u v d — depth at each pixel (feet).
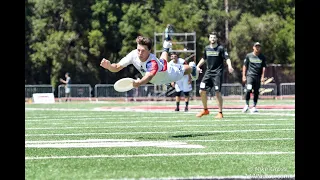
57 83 277.03
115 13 287.69
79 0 283.38
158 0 293.64
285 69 266.57
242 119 85.05
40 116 102.47
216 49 85.92
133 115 102.27
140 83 53.78
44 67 283.59
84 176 31.71
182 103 180.86
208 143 49.49
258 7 287.48
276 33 277.44
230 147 46.11
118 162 36.99
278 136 56.13
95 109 134.92
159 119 87.92
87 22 285.23
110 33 286.25
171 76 57.16
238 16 283.59
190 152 42.52
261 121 80.07
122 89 53.93
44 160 38.06
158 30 275.80
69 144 48.93
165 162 36.94
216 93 87.51
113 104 182.60
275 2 287.07
